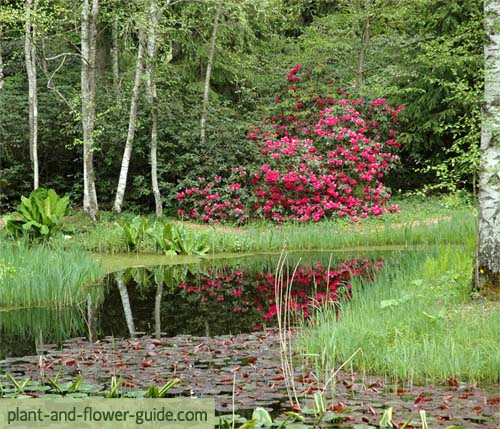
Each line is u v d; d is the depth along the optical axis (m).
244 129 22.05
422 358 6.70
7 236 16.05
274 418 5.34
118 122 21.28
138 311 10.08
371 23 24.62
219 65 25.58
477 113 9.89
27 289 10.51
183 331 8.77
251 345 7.93
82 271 11.58
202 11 21.98
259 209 19.86
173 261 15.10
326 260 14.91
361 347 7.09
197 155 21.20
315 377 6.53
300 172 20.03
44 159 22.39
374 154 20.91
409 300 8.67
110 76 24.19
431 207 20.48
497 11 8.82
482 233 8.97
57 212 16.47
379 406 5.63
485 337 7.19
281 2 24.97
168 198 20.81
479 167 9.10
